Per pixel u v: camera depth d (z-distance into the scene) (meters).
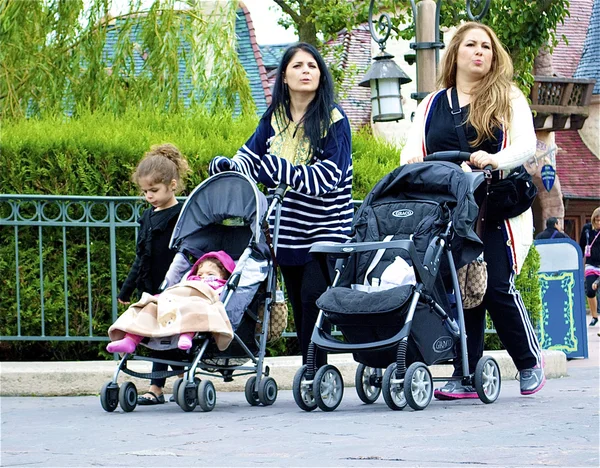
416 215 6.41
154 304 6.40
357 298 6.09
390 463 4.15
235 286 6.51
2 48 14.45
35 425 5.93
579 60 36.44
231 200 6.96
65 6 14.61
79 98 14.52
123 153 9.15
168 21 14.62
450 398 6.89
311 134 6.75
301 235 6.83
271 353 9.52
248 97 15.11
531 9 21.58
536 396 7.29
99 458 4.49
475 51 6.80
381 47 13.39
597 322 20.12
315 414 6.14
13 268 8.98
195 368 6.38
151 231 7.18
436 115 6.97
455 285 6.39
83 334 9.05
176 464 4.26
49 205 8.98
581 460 4.15
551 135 32.66
